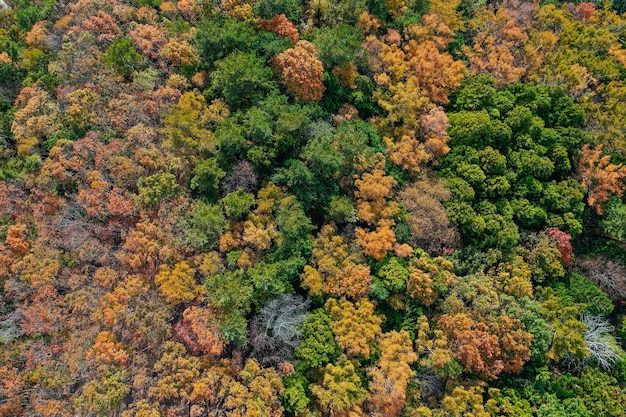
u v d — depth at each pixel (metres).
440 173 46.16
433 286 39.06
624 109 51.19
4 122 41.78
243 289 33.91
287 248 37.12
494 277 41.44
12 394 31.20
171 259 35.00
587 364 40.72
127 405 31.98
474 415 34.94
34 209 36.81
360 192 41.16
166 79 44.34
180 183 39.12
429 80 49.50
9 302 34.91
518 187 46.03
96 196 36.31
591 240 50.16
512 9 60.56
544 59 55.88
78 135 40.69
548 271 43.00
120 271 35.00
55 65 43.16
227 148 38.56
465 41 59.06
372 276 38.34
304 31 51.09
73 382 32.03
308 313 35.69
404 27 51.91
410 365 37.28
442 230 41.94
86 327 33.22
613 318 47.12
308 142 41.31
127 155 38.59
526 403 37.00
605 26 60.53
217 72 42.31
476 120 46.28
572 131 49.12
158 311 32.94
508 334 37.56
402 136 46.38
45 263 34.38
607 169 47.41
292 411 32.66
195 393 30.59
